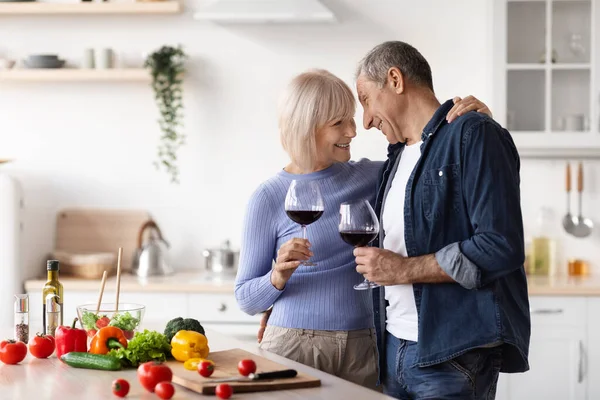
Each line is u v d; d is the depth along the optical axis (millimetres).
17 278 4152
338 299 2438
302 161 2494
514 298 2227
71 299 4086
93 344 2156
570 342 3910
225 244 4391
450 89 4469
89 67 4438
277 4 4125
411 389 2258
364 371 2426
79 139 4629
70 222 4617
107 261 4285
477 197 2094
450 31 4457
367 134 4477
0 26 4605
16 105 4629
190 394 1817
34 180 4629
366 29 4488
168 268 4383
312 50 4520
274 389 1847
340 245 2463
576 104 4148
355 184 2557
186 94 4574
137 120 4602
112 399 1791
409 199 2232
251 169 4574
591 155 4414
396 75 2303
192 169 4594
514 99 4160
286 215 2504
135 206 4617
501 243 2041
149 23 4570
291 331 2430
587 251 4461
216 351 2225
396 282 2158
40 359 2225
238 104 4562
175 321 2232
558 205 4477
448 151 2168
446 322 2156
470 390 2154
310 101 2430
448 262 2088
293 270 2371
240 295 2475
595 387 3904
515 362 2270
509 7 4152
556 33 4148
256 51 4539
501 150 2115
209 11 4129
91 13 4395
